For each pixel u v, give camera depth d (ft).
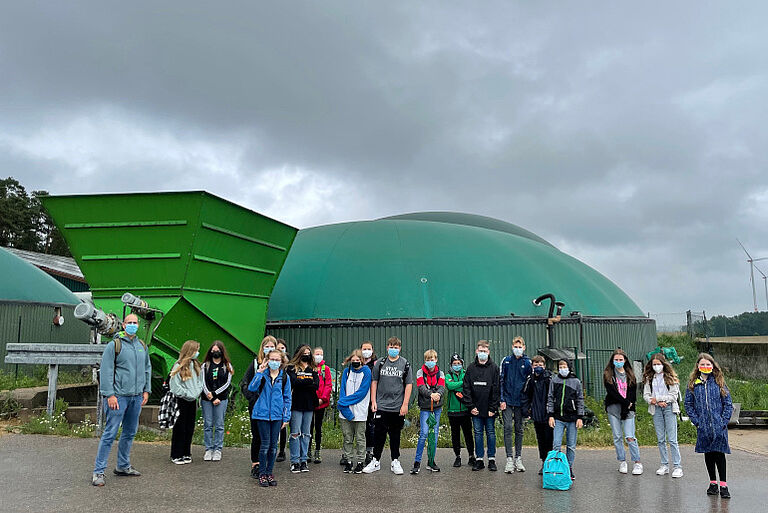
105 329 39.04
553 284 71.36
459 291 65.31
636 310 83.10
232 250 49.08
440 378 33.22
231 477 29.37
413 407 53.78
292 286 67.26
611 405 34.53
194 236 44.83
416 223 79.20
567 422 32.22
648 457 39.93
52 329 73.72
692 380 29.43
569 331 66.59
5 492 24.94
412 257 68.74
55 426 39.04
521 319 63.77
